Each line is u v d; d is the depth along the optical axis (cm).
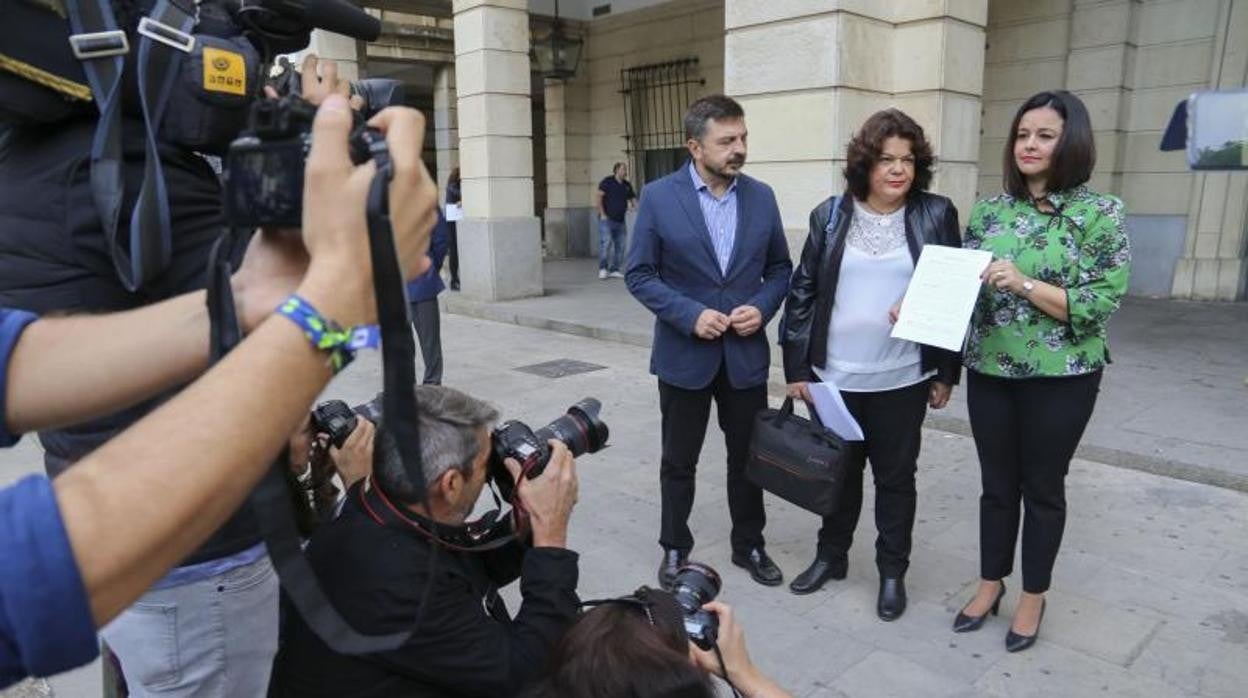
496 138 957
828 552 337
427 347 625
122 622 144
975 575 342
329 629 76
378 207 64
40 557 53
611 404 596
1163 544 363
